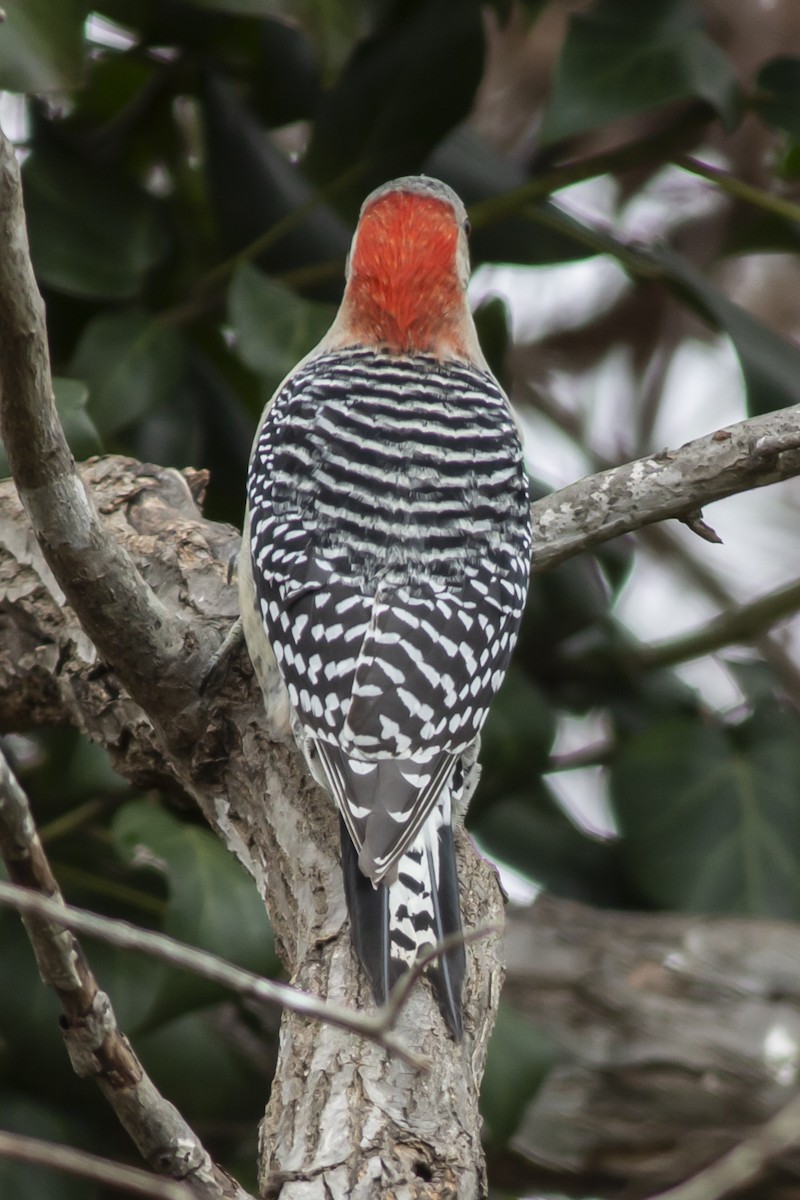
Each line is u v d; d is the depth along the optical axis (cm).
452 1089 592
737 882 1098
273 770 772
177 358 1065
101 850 1026
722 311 1081
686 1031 1125
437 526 754
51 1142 946
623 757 1120
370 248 887
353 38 1006
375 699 681
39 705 908
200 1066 985
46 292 1129
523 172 1180
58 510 701
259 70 1148
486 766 1039
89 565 725
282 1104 598
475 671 721
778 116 1102
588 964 1141
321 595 721
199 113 1176
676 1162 1130
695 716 1193
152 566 885
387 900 643
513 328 1680
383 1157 557
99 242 1072
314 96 1143
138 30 1126
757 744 1137
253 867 770
